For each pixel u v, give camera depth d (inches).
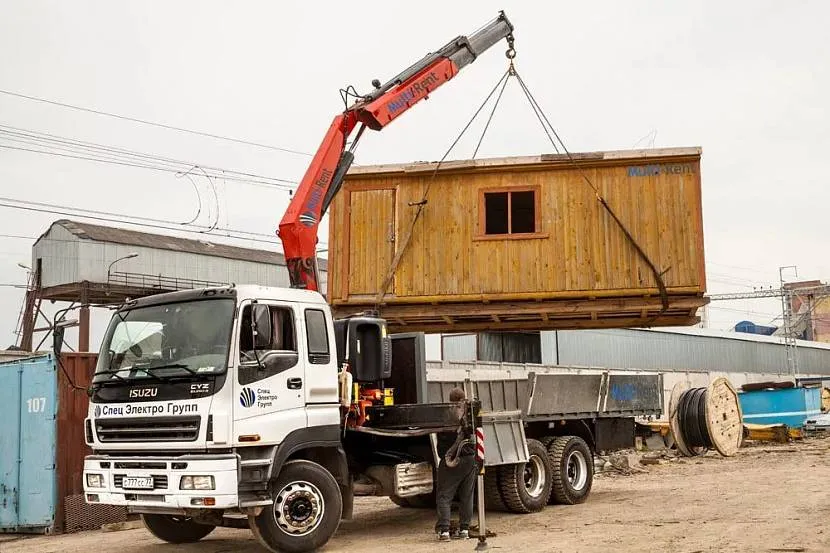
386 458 465.7
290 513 395.9
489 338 1259.2
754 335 2171.5
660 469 852.6
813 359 2539.4
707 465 876.6
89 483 405.7
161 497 377.4
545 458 539.5
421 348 489.4
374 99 589.9
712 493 607.5
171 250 1967.3
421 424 457.1
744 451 1038.4
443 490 432.1
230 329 382.6
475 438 417.4
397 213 678.5
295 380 402.0
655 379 672.4
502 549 394.3
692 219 634.2
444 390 515.8
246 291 391.2
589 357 1537.9
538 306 655.8
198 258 2021.4
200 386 375.9
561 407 558.3
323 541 402.9
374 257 676.7
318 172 546.3
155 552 437.7
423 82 616.4
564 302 653.9
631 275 638.5
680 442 970.1
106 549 455.8
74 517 541.6
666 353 1790.1
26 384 562.9
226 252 2128.4
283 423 392.2
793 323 2800.2
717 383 967.6
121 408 395.9
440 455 454.9
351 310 682.2
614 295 639.8
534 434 566.6
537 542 411.5
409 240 673.0
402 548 410.6
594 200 653.3
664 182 643.5
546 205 659.4
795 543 383.9
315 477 405.4
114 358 409.7
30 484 550.6
